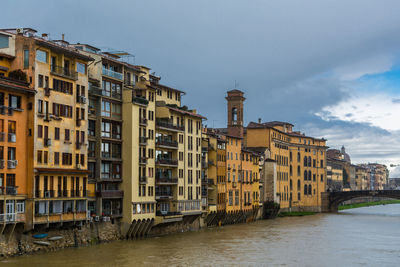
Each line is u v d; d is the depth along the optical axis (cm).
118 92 8550
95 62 8119
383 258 7312
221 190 11875
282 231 10612
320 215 16050
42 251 6819
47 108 6975
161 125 9362
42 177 6750
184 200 10050
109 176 8194
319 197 18300
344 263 6912
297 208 17438
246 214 13188
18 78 6744
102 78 8181
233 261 6862
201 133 10944
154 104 9200
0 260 6150
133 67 8956
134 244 7944
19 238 6531
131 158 8431
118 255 6938
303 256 7394
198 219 10788
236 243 8550
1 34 7006
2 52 6975
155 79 10338
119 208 8375
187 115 10344
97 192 7894
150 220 8856
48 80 7019
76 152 7444
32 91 6700
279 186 16138
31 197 6588
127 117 8531
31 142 6700
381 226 11881
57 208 6969
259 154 14450
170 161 9612
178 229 9975
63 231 7175
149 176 8888
